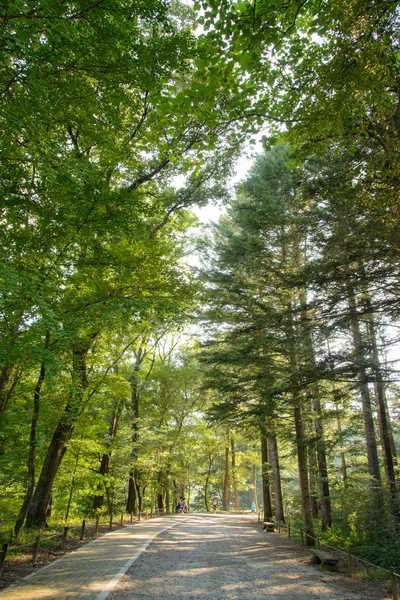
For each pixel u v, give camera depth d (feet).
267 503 76.18
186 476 110.93
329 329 32.89
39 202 27.81
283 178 50.93
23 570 26.96
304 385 33.76
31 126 20.16
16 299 24.14
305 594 23.49
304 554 39.11
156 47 24.82
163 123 20.21
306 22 19.71
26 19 17.97
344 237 29.58
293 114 20.58
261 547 43.45
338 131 20.95
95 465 65.21
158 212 33.78
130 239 37.60
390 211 24.84
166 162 51.83
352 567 32.24
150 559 32.86
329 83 18.10
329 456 66.74
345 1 15.43
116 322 32.50
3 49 17.56
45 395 44.78
